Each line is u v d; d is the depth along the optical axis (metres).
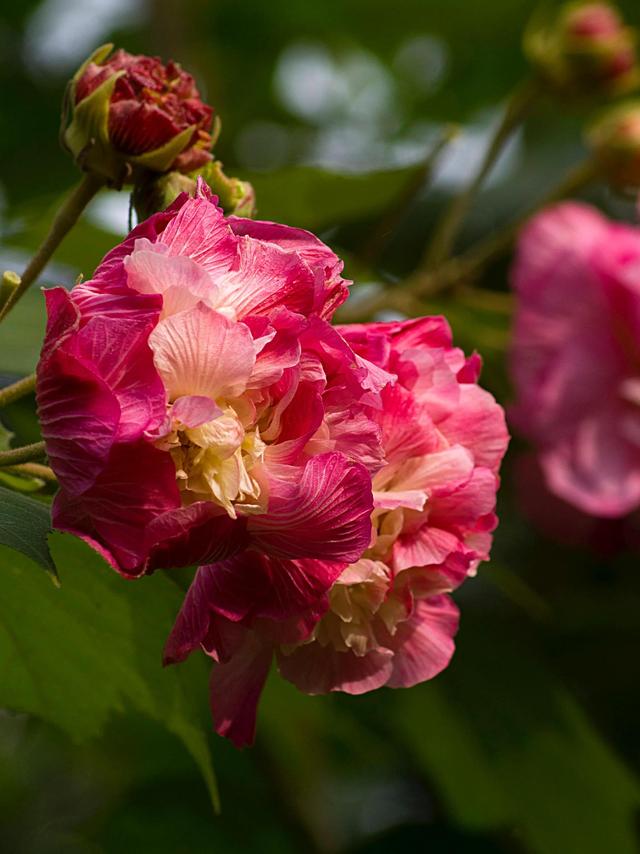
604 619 1.40
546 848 1.29
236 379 0.91
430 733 1.27
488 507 0.98
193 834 1.50
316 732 1.44
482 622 1.26
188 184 1.01
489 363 1.34
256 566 0.95
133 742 1.54
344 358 0.92
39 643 1.08
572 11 1.34
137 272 0.91
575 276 1.29
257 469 0.92
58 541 1.03
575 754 1.25
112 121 1.00
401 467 0.98
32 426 1.16
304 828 1.38
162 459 0.91
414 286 1.30
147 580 1.04
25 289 1.01
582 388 1.28
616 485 1.28
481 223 1.69
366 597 0.98
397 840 1.43
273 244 0.94
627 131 1.30
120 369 0.91
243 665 0.99
